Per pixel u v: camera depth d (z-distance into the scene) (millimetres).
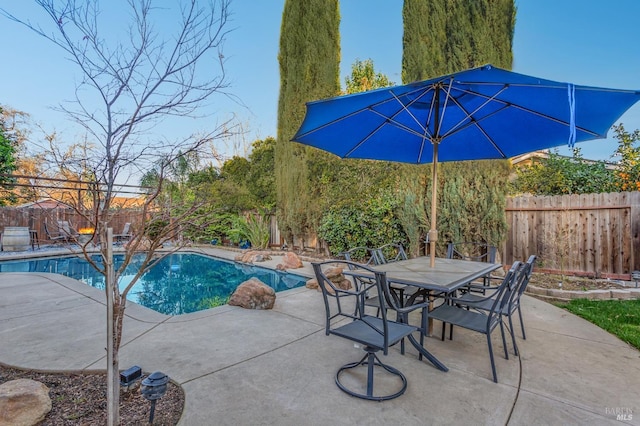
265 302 4109
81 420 1881
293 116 9344
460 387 2271
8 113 6793
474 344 3033
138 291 6453
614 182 6242
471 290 3740
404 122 3586
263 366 2549
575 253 5598
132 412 1958
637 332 3266
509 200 6148
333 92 8930
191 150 2189
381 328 2352
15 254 9281
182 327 3416
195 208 2289
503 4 5688
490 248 4328
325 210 8648
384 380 2367
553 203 5773
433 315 2760
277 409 1999
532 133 3377
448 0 6078
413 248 6445
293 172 9344
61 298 4590
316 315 3869
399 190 6727
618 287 4867
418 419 1914
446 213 6016
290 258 7609
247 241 11156
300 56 9250
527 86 2393
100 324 3520
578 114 2602
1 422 1725
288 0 9484
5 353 2768
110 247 1797
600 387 2275
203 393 2160
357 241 7648
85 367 2518
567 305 4266
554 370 2520
